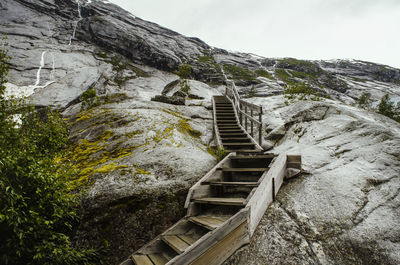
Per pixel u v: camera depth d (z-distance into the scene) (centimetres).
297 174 497
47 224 297
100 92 3338
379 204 394
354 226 355
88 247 367
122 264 325
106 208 400
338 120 720
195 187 413
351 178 462
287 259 304
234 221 307
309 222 364
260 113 723
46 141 430
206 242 276
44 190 323
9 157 299
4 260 296
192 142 711
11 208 268
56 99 2723
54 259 308
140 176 466
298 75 6944
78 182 461
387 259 306
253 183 400
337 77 7606
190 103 1243
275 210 391
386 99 1366
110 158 563
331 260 306
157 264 303
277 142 811
